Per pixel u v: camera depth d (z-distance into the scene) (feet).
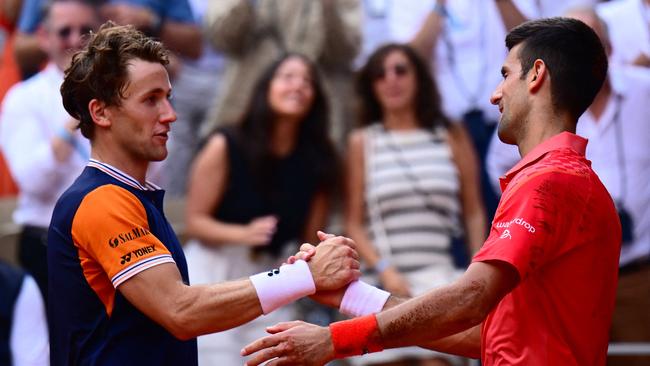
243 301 34.99
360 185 59.98
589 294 33.22
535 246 32.14
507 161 63.16
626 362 59.77
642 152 61.16
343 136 65.46
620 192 60.75
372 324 33.50
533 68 34.55
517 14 64.59
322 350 34.01
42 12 68.59
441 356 57.67
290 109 59.52
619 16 62.23
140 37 36.11
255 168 59.26
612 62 61.77
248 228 57.88
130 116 35.40
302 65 60.39
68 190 35.45
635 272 60.23
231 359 58.18
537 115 34.42
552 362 32.78
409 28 66.44
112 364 34.47
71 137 65.16
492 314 33.96
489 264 32.42
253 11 65.92
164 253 34.65
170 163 68.13
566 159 33.37
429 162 59.36
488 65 65.00
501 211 33.06
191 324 34.17
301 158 60.08
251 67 66.08
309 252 36.73
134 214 34.73
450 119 61.11
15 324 59.82
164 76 36.09
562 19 34.94
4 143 67.00
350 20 65.62
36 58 68.85
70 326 35.17
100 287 34.73
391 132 60.29
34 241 65.21
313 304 59.72
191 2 69.72
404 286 57.47
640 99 61.36
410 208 58.85
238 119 60.29
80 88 35.76
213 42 66.39
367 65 60.70
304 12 65.57
